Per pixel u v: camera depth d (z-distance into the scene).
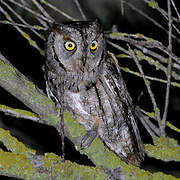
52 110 4.30
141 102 7.66
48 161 3.98
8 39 7.34
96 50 5.27
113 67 5.55
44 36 5.63
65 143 7.16
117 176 4.28
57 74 5.36
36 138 7.32
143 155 5.47
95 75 5.32
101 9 7.62
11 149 4.31
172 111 7.68
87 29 5.18
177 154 5.09
